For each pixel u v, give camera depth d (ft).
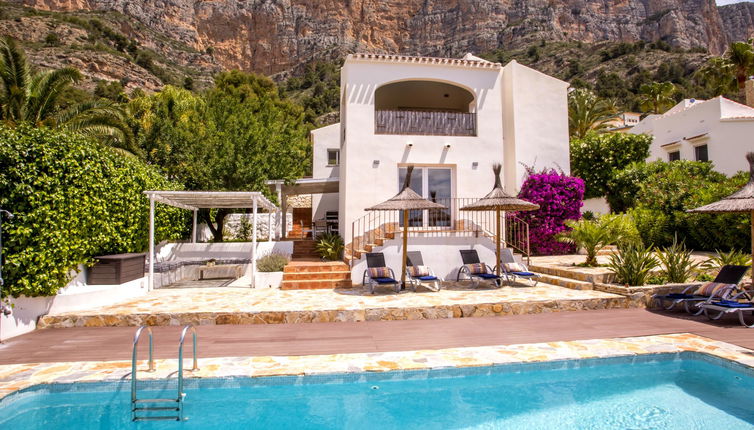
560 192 48.32
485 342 20.71
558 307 28.19
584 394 16.06
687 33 384.47
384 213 42.19
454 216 43.50
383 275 32.91
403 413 14.62
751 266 29.04
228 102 63.77
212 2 360.48
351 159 41.88
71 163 25.55
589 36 379.35
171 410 14.78
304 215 85.40
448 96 53.88
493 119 44.96
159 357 18.67
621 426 13.48
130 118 68.90
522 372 17.52
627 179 60.70
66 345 20.71
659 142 72.18
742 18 453.99
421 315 26.43
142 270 33.76
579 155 67.41
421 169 43.68
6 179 21.97
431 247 37.32
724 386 16.74
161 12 334.85
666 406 14.97
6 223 21.75
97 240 29.25
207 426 13.80
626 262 31.37
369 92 42.88
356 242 41.29
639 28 396.78
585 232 37.65
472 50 357.61
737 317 25.67
